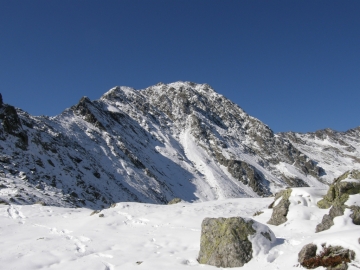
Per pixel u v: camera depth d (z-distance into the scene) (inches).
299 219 762.2
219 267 514.0
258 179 5442.9
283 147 7214.6
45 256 581.3
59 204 1542.8
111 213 956.6
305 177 6412.4
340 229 633.0
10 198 1286.9
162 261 546.0
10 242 676.7
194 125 6638.8
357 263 416.8
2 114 2160.4
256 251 522.0
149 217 911.7
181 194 4072.3
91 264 537.6
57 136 2866.6
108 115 5019.7
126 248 637.3
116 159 3533.5
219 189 4670.3
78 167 2564.0
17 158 1918.1
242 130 7682.1
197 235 701.9
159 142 5620.1
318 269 437.4
